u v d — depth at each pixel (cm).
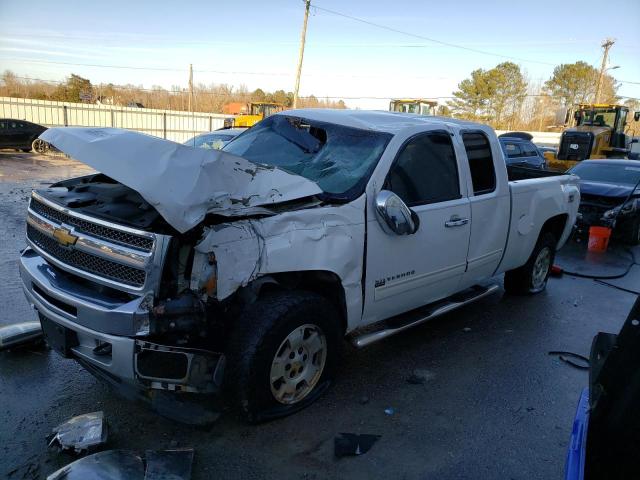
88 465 265
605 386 197
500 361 453
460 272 460
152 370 285
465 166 451
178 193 269
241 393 312
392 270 385
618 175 1095
